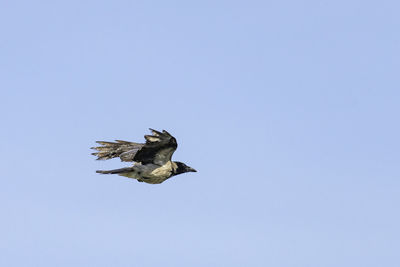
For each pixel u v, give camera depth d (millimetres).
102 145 34906
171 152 34531
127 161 34406
